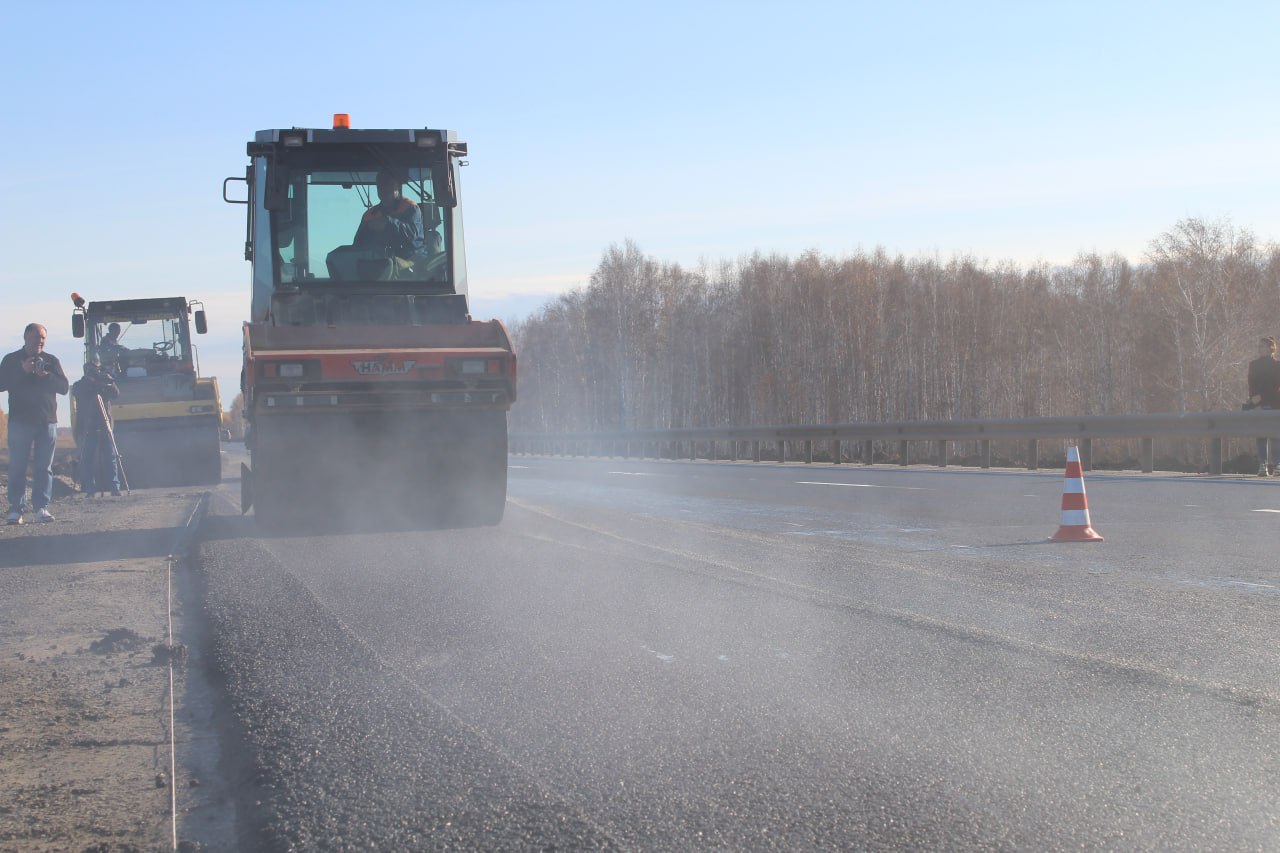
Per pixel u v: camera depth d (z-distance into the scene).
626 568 7.75
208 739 4.22
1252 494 13.27
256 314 11.20
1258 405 17.11
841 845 3.01
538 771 3.59
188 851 3.14
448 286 11.32
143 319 21.41
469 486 10.73
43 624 6.43
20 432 12.56
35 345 12.63
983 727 4.02
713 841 3.04
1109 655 5.06
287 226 11.05
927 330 59.12
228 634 5.72
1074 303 61.22
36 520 12.59
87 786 3.71
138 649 5.71
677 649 5.24
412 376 10.08
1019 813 3.22
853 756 3.71
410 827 3.16
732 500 14.04
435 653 5.21
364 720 4.17
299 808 3.32
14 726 4.40
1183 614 6.00
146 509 13.95
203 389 20.80
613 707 4.30
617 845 3.02
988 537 9.63
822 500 13.80
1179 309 47.31
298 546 9.27
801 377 61.19
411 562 8.18
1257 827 3.12
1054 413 59.75
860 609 6.18
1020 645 5.27
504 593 6.77
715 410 65.56
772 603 6.37
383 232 11.15
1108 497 13.22
